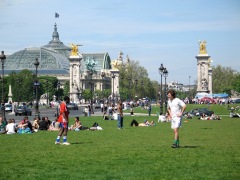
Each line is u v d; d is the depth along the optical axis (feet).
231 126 245.86
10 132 193.47
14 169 90.63
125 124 277.03
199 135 177.37
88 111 428.56
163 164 95.71
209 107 593.01
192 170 88.63
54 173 86.22
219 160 100.73
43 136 174.29
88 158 104.99
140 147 128.16
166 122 300.40
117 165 94.79
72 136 173.88
